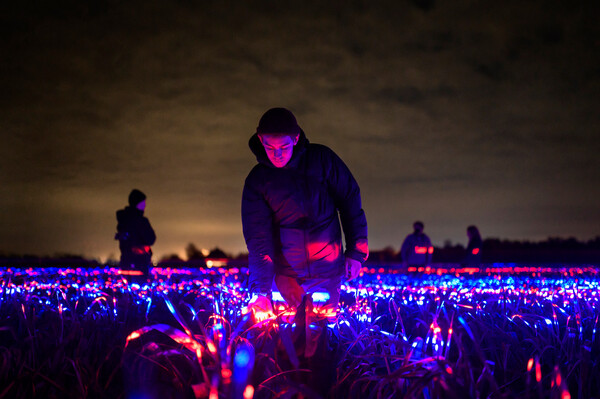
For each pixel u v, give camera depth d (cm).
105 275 1001
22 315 434
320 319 320
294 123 409
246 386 244
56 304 619
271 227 454
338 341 388
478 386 277
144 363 295
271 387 282
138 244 1005
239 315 430
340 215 477
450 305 596
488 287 754
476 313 505
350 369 313
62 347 327
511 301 659
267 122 402
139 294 690
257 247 443
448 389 231
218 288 598
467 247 1666
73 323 416
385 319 554
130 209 1007
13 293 625
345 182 456
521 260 2777
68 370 329
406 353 316
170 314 577
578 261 2684
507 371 322
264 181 440
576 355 318
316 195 443
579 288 691
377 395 271
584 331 462
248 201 447
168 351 292
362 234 472
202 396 250
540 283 825
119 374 335
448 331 298
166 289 787
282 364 293
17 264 2225
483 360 263
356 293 550
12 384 279
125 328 454
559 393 240
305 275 447
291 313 387
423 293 673
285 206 441
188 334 320
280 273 452
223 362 249
